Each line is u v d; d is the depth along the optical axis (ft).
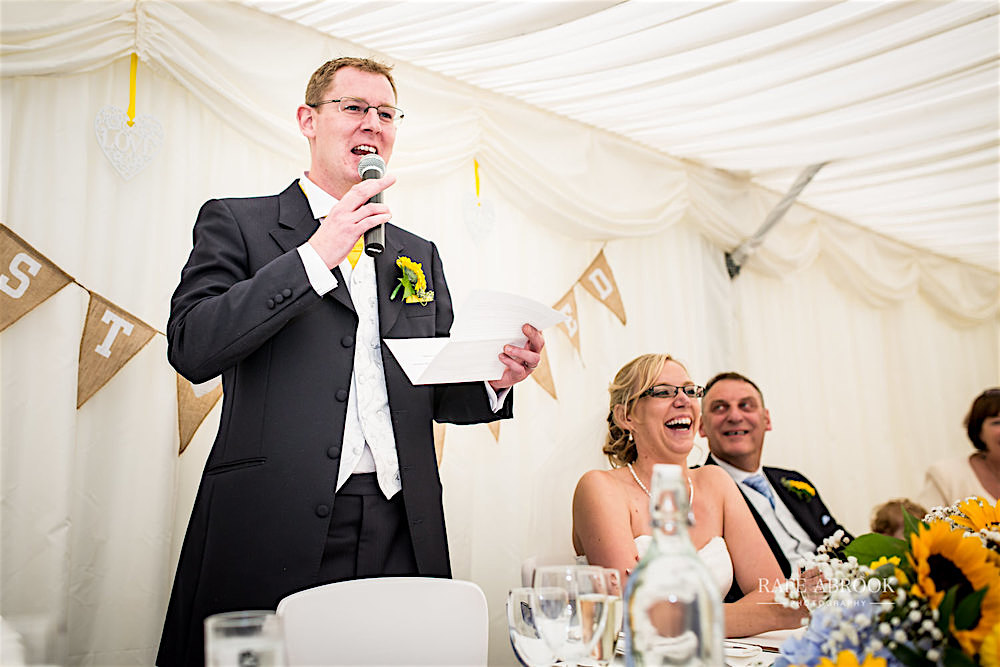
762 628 6.34
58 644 8.33
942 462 16.46
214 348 5.78
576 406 13.20
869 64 11.36
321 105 7.07
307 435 6.14
